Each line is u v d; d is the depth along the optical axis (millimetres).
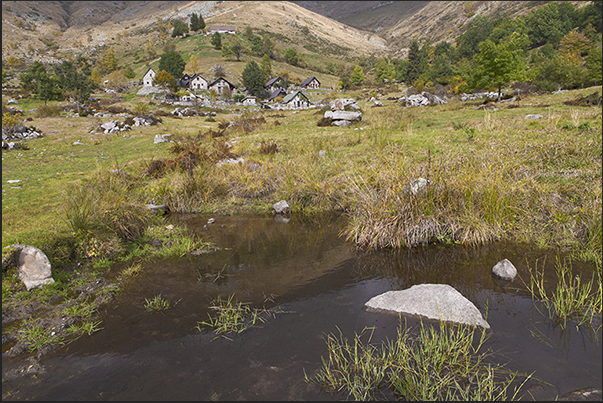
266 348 3668
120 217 7223
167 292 5090
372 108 42406
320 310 4379
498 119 18062
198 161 12375
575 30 100625
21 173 14133
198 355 3617
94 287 5289
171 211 9531
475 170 7082
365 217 6867
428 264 5566
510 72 32344
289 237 7285
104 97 72188
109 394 3137
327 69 145750
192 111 48906
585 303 4137
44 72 64625
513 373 3121
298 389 3080
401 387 3029
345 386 3096
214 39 136125
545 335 3631
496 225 6320
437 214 6445
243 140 17688
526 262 5348
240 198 9977
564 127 13172
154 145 21109
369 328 3920
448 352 3387
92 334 4113
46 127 32156
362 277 5270
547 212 6426
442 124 18844
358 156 12344
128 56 160625
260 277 5461
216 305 4648
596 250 5375
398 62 135500
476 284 4824
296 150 14461
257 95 91562
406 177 6941
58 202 9289
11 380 3387
